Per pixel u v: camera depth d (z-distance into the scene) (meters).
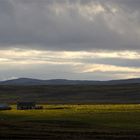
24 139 60.72
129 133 67.06
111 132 67.94
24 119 91.25
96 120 88.19
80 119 90.56
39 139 60.59
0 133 65.44
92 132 67.56
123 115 101.88
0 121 85.12
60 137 62.19
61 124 80.38
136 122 84.38
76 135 64.38
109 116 98.88
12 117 98.31
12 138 61.53
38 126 76.31
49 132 67.25
